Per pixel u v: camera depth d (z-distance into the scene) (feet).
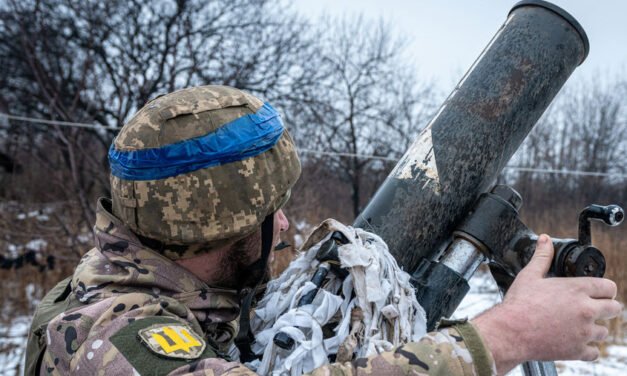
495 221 3.75
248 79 34.53
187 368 2.62
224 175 3.18
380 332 3.11
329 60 40.01
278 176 3.41
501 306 2.88
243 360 3.26
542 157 55.88
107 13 28.45
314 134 37.35
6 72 29.60
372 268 3.18
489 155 4.00
